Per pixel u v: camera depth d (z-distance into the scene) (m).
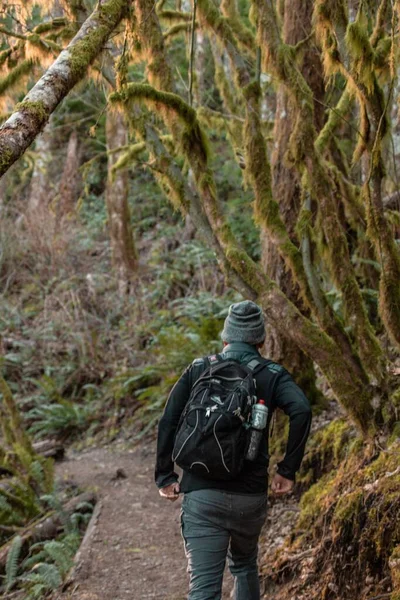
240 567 3.01
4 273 13.08
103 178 16.75
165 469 2.92
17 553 4.69
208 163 4.10
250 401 2.72
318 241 4.14
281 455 5.08
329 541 3.49
